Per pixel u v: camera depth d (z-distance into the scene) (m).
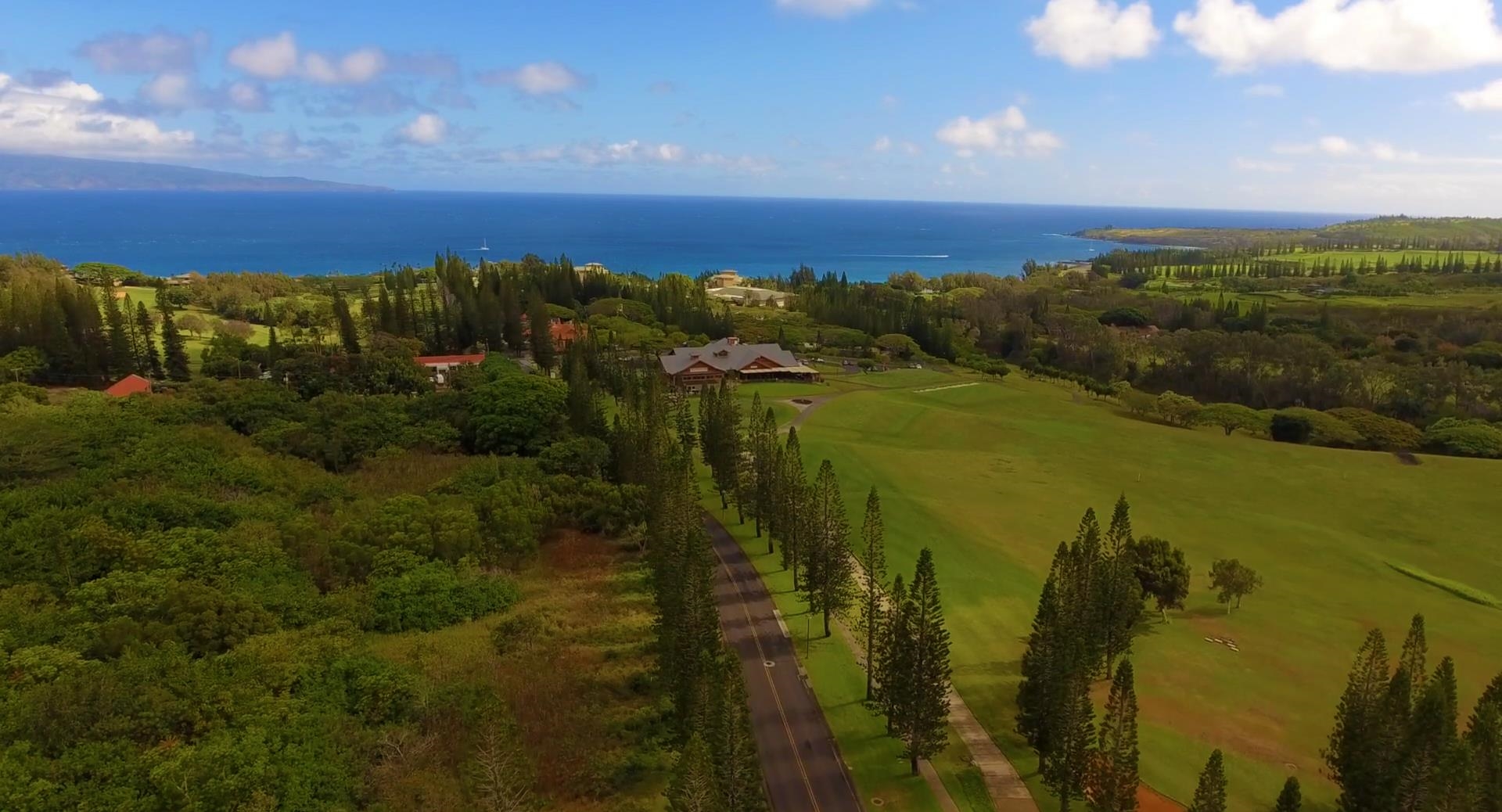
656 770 49.81
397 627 65.69
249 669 52.28
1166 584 72.12
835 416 141.38
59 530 68.06
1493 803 38.12
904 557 84.19
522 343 182.38
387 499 85.19
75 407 106.12
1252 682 63.12
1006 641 68.19
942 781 50.78
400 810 41.81
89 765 41.19
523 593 73.62
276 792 41.66
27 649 51.53
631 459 95.69
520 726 51.97
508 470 95.62
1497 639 72.62
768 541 88.06
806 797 48.97
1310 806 49.00
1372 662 48.00
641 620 68.75
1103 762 44.16
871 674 59.41
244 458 94.12
